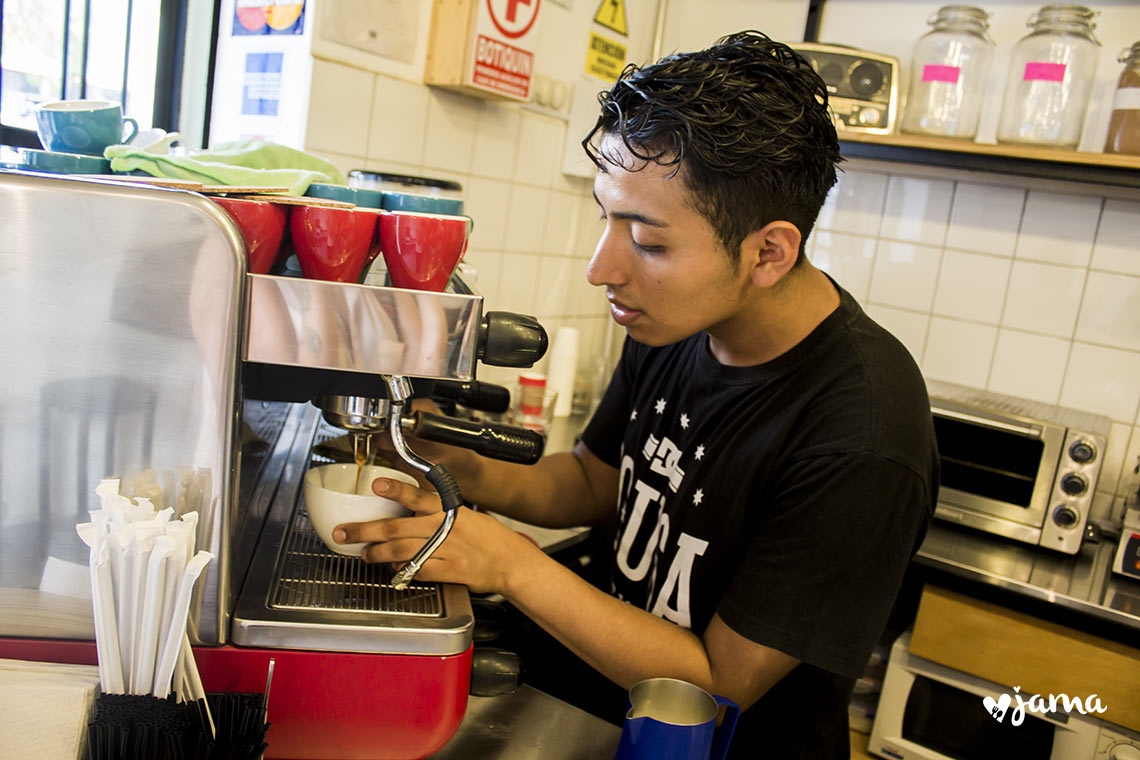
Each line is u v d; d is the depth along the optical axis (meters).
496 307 2.05
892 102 1.93
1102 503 2.04
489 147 1.90
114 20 1.42
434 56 1.67
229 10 1.53
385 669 0.65
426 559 0.69
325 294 0.59
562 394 2.18
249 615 0.63
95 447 0.60
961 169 1.82
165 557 0.54
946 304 2.17
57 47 1.35
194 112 1.55
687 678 0.81
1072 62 1.79
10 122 1.31
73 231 0.56
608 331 2.54
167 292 0.57
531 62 1.79
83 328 0.58
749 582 0.81
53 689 0.54
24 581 0.61
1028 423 1.75
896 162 1.91
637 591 1.00
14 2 1.28
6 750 0.54
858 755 1.83
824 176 0.78
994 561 1.72
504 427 0.78
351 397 0.69
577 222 2.27
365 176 1.21
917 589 1.89
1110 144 1.76
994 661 1.66
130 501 0.59
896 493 0.79
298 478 0.93
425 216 0.62
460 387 1.01
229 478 0.60
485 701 0.82
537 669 1.16
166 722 0.54
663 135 0.71
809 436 0.84
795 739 0.91
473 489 1.08
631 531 1.02
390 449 0.92
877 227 2.22
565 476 1.18
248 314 0.59
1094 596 1.58
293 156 1.04
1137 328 1.99
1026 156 1.73
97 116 0.87
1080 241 2.02
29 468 0.60
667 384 1.04
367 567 0.75
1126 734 1.57
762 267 0.79
